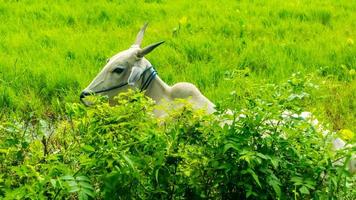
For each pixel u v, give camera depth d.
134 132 3.42
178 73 8.24
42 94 7.61
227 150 3.40
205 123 3.67
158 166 3.23
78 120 3.56
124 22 10.69
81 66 8.29
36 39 9.59
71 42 9.37
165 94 5.39
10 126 3.71
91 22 10.69
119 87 5.35
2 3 11.55
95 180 3.35
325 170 3.43
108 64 5.38
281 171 3.46
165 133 3.43
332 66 8.55
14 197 3.04
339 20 10.81
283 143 3.45
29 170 3.33
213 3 11.88
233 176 3.41
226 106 3.65
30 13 11.05
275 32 10.09
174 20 10.52
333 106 7.23
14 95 7.32
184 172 3.37
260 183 3.39
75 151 3.47
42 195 3.05
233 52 9.13
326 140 3.71
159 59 8.58
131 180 3.21
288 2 11.89
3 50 9.03
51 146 4.20
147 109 3.54
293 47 9.23
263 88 3.69
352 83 7.98
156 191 3.30
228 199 3.51
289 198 3.46
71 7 11.48
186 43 9.20
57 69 8.07
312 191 3.47
